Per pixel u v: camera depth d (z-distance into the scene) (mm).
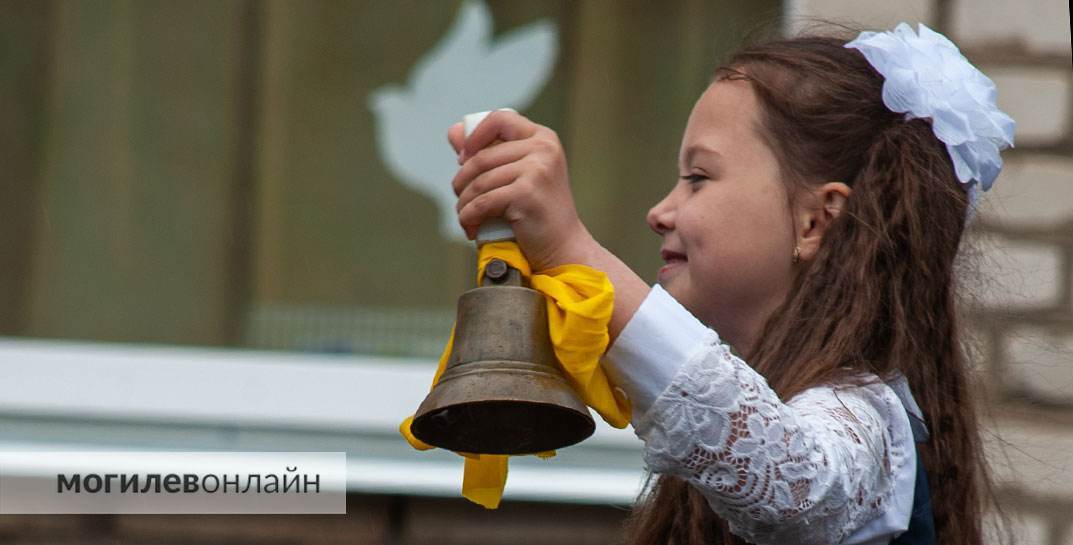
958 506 7137
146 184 12922
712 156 7137
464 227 5992
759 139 7125
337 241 12938
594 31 13062
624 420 6000
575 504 11742
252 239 12914
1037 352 11648
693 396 5824
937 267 7191
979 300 10398
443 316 12898
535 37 13055
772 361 6844
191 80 13000
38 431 12344
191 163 12961
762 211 7020
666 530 7484
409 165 13016
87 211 12859
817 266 6992
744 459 5816
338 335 12852
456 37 13070
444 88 13039
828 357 6750
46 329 12727
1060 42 12180
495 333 5730
